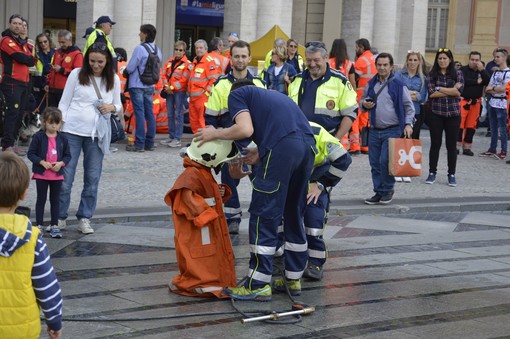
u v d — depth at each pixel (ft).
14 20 53.72
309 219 30.32
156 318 25.40
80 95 35.53
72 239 35.06
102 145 35.81
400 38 111.75
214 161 27.94
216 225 28.02
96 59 35.35
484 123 100.94
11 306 16.08
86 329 24.12
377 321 26.30
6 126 54.65
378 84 46.21
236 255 34.04
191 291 27.86
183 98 64.85
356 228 41.01
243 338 24.09
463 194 52.11
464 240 39.73
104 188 46.03
